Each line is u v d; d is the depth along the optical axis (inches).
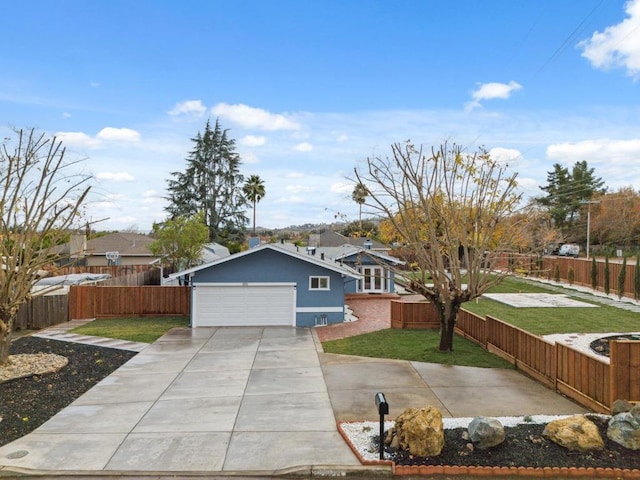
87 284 888.9
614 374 329.1
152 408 368.2
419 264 581.0
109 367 499.2
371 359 521.3
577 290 1146.0
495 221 532.7
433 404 369.7
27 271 496.1
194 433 315.9
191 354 561.3
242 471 263.4
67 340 645.3
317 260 776.3
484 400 378.0
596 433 279.4
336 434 312.0
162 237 1123.3
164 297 880.9
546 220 1438.2
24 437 311.4
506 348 505.7
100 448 293.6
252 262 775.7
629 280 1015.6
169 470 265.3
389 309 944.3
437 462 266.1
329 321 781.9
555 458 267.7
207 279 770.2
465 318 640.4
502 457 269.7
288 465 268.4
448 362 499.8
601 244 2100.1
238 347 600.7
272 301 776.9
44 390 417.4
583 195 2214.6
